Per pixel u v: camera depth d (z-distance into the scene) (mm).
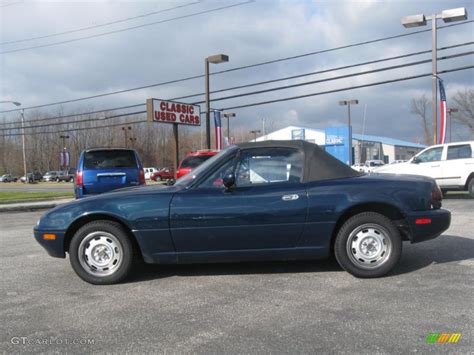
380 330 4062
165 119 22109
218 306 4785
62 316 4617
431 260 6434
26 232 10695
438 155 16281
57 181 72875
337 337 3936
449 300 4789
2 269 6652
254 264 6430
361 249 5645
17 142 100375
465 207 13000
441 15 20016
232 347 3791
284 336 3982
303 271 6027
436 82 20703
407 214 5648
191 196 5598
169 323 4355
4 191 35000
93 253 5699
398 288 5234
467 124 53438
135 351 3766
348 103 49625
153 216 5527
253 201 5543
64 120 94500
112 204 5617
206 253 5621
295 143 5887
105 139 96125
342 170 5867
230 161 5758
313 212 5551
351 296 4992
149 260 5641
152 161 99688
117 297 5195
